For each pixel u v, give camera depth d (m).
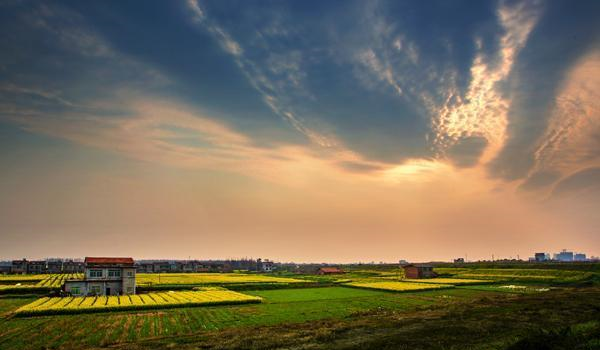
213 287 100.94
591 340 27.73
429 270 149.50
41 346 37.22
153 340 38.19
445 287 99.56
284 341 32.50
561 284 101.56
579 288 82.12
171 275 173.12
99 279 83.69
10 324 47.94
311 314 56.50
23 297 78.75
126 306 60.06
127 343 37.38
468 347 27.17
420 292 89.94
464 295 81.12
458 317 39.88
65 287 81.06
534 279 115.88
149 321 50.12
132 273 86.81
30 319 51.59
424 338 30.55
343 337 32.97
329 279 144.12
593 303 46.28
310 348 29.38
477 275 147.12
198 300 69.00
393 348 28.09
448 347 27.61
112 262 88.38
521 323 34.75
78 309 56.22
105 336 41.38
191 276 162.88
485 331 32.06
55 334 42.31
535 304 47.31
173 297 74.94
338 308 63.31
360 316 51.53
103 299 70.81
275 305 67.19
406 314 47.78
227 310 60.81
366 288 101.88
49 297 76.56
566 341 27.83
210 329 44.97
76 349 35.44
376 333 33.91
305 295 85.88
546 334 29.50
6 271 190.38
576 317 36.94
